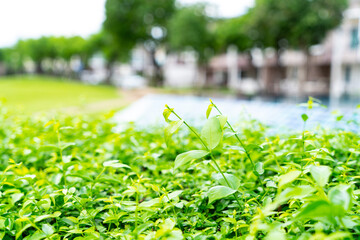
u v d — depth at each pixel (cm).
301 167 158
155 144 247
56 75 4669
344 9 1502
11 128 354
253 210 152
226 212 158
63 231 156
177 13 2123
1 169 233
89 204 167
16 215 148
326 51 1980
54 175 192
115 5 2294
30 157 250
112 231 151
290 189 98
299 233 122
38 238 127
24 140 304
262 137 276
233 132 151
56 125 196
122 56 3164
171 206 150
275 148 228
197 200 167
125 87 2380
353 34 1761
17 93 1736
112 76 3278
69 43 3766
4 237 144
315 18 1470
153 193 187
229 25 2048
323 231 115
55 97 1518
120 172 236
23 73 5056
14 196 154
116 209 154
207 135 127
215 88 2334
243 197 162
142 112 548
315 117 376
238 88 2073
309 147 192
